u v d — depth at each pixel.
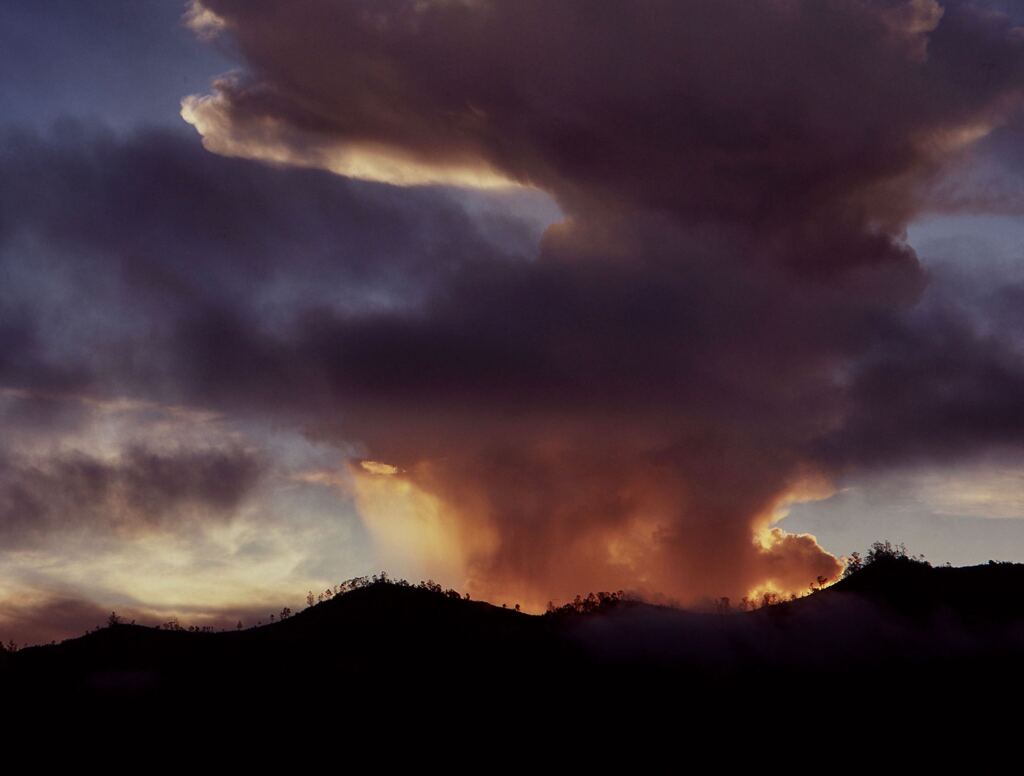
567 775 132.62
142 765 135.25
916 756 129.25
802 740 135.50
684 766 133.50
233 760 135.50
